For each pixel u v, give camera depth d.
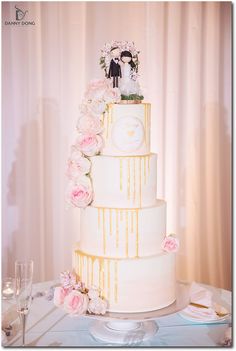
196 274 4.45
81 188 2.36
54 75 4.07
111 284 2.29
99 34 4.07
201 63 4.29
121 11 4.09
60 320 2.53
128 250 2.32
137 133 2.38
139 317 2.24
